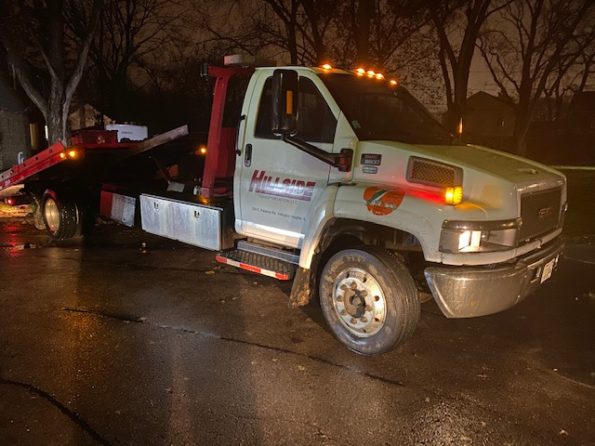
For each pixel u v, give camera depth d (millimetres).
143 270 6871
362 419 3482
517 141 28766
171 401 3674
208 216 5781
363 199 4258
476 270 3920
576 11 24453
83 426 3371
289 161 4992
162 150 8438
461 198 3971
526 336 4855
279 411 3566
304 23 19547
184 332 4859
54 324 5020
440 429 3381
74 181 8469
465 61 19406
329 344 4613
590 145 44531
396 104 5262
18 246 8250
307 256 4652
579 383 3990
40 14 14000
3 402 3635
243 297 5820
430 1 18156
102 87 31406
